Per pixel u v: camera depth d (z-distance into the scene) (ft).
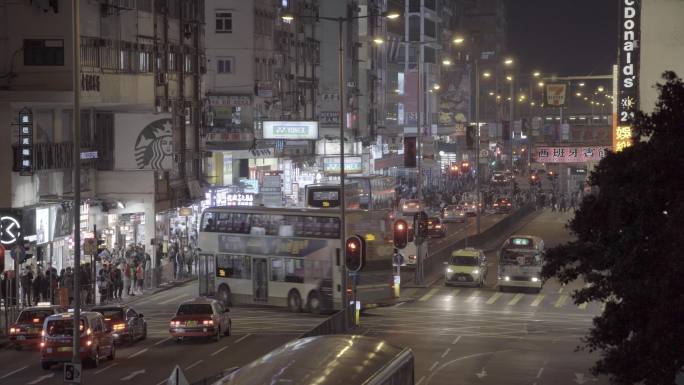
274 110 411.13
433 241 384.06
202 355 169.07
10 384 142.20
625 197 95.14
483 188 618.44
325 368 71.92
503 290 271.69
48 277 221.87
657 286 89.20
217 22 380.78
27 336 177.47
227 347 177.58
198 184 334.03
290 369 70.69
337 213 225.76
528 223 455.22
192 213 322.55
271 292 232.53
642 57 262.06
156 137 284.20
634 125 100.12
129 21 275.18
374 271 228.43
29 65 234.38
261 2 391.04
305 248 228.43
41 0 233.96
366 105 555.69
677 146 93.35
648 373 91.30
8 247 190.90
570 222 103.65
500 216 496.64
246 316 223.92
